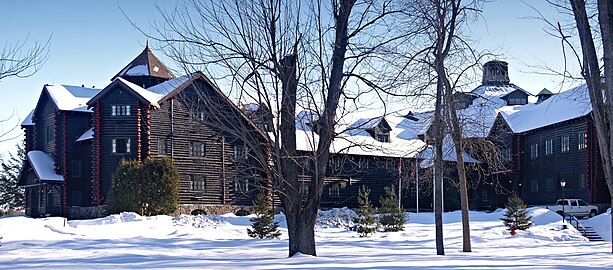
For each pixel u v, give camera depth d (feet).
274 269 43.32
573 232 120.57
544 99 207.31
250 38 51.52
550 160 177.47
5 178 255.70
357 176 184.24
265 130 54.03
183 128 153.58
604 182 161.07
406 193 180.96
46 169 169.99
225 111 54.08
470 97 78.64
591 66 54.49
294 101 53.47
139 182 136.05
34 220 123.95
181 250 74.74
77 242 88.43
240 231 116.47
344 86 54.39
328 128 54.24
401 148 182.70
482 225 129.29
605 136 53.98
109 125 149.89
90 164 169.27
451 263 49.83
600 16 45.16
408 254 67.97
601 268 47.21
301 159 59.16
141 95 147.74
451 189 187.73
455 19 68.44
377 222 121.60
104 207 149.07
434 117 73.46
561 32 65.82
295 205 56.34
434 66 67.21
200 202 153.89
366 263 49.16
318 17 52.70
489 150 83.46
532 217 135.13
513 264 50.52
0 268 48.75
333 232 119.34
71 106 171.63
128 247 80.18
